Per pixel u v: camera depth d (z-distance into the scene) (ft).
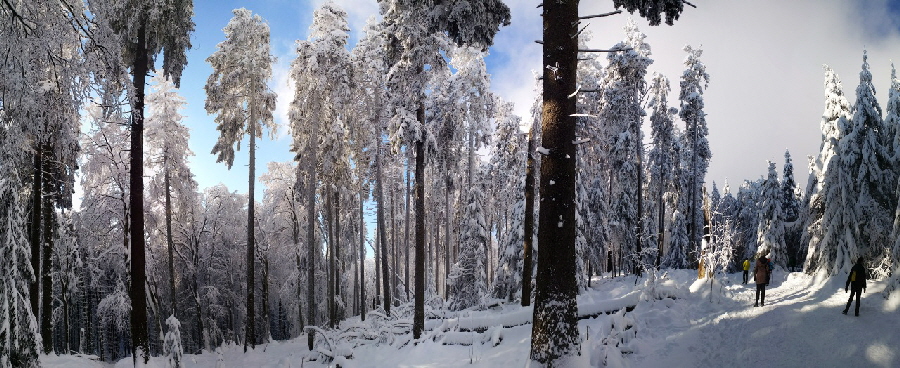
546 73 31.35
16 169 29.50
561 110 30.63
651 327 41.47
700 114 120.16
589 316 51.42
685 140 134.10
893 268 41.88
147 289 77.82
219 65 83.82
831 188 60.29
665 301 48.52
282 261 122.83
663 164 121.19
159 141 86.79
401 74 54.54
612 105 97.14
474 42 50.08
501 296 79.87
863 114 59.47
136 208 47.83
